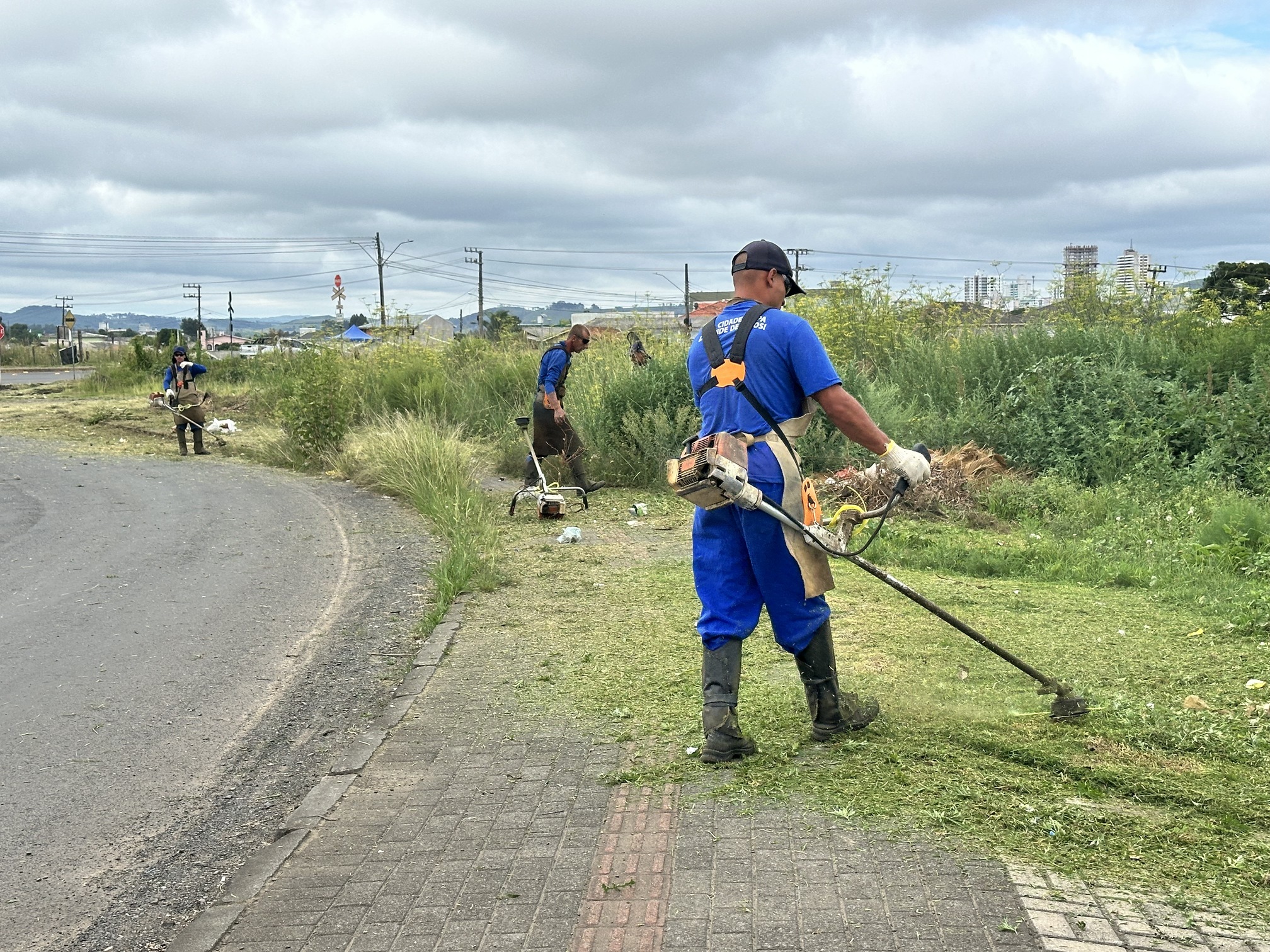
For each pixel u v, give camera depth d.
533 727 4.59
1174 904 2.94
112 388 31.12
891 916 2.90
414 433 12.98
